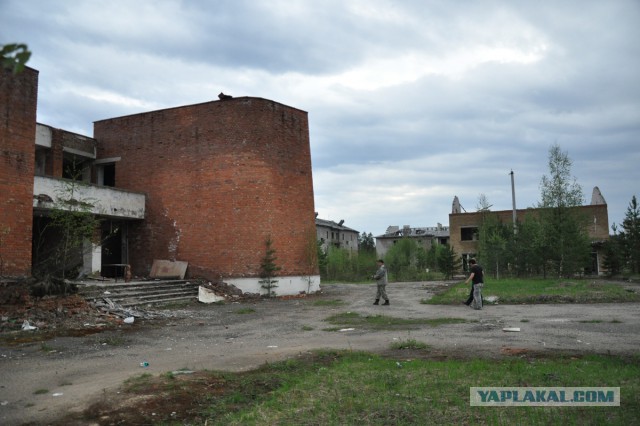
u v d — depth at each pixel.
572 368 7.07
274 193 24.28
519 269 33.66
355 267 43.50
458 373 6.93
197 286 21.98
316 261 26.22
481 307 15.95
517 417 5.09
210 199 23.95
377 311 16.31
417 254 50.03
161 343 10.64
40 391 6.55
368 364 7.75
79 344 10.45
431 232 73.56
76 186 20.61
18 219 16.59
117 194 23.44
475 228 49.75
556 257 29.62
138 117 25.89
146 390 6.37
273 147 24.55
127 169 25.81
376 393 6.09
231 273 23.20
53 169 23.38
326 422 5.12
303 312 16.70
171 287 20.73
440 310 16.08
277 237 24.11
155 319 14.73
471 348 9.16
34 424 5.22
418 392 6.06
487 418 5.07
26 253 16.80
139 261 24.94
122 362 8.56
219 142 24.11
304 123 26.66
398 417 5.20
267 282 23.20
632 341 9.53
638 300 17.20
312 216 26.53
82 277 22.14
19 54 2.22
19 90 16.91
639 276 33.47
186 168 24.56
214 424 5.17
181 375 7.24
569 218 29.59
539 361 7.74
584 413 5.14
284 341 10.78
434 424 4.97
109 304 15.81
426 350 9.09
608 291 19.64
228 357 8.89
